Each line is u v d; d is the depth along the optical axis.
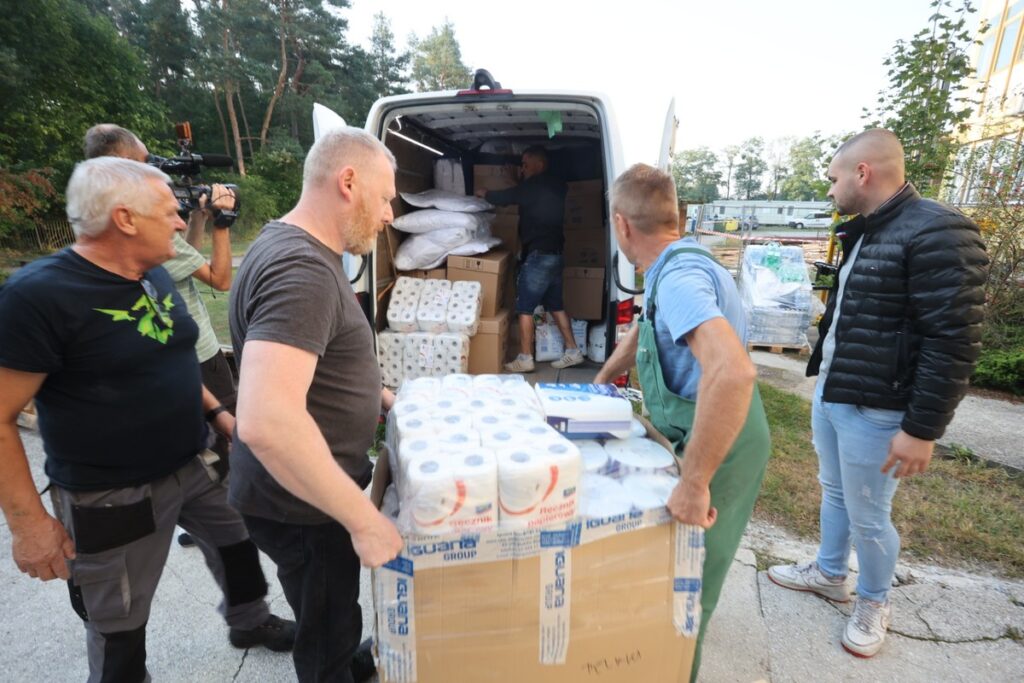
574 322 4.09
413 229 3.56
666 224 1.45
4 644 2.00
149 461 1.46
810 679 1.85
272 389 0.97
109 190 1.28
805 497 3.01
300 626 1.39
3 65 15.22
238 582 1.85
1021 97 6.72
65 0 18.06
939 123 5.54
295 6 33.09
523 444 1.21
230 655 1.95
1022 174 5.61
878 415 1.73
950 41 5.46
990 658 1.95
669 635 1.34
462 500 1.09
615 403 1.53
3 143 15.63
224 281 2.49
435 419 1.34
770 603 2.20
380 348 3.29
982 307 1.54
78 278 1.29
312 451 0.99
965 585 2.32
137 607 1.51
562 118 3.66
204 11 30.09
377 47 40.53
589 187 4.24
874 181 1.70
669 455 1.46
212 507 1.73
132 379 1.38
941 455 3.58
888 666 1.91
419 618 1.16
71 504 1.38
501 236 4.14
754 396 1.48
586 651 1.27
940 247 1.54
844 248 1.89
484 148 4.49
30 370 1.21
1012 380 4.82
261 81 31.59
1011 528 2.73
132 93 20.50
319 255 1.14
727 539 1.48
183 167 2.31
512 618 1.20
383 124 3.07
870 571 1.92
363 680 1.82
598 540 1.21
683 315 1.25
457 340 3.24
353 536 1.05
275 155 29.62
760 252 6.35
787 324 5.98
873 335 1.70
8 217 12.41
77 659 1.94
